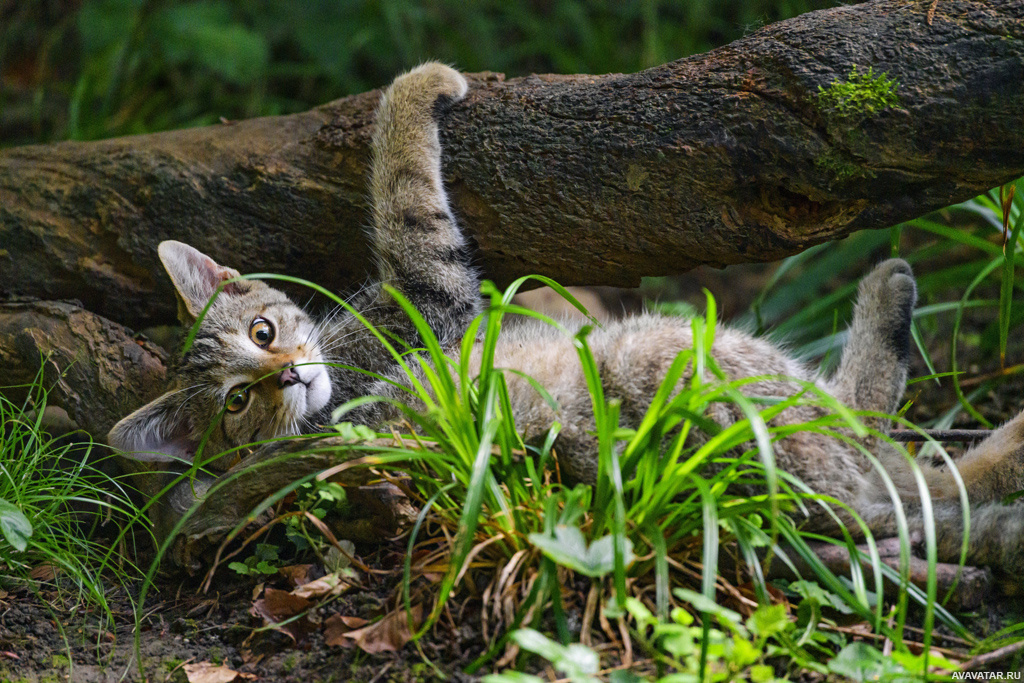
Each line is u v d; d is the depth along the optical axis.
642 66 6.95
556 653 2.12
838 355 4.58
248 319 3.55
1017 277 4.61
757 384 2.91
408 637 2.53
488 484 2.55
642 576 2.54
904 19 2.83
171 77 7.09
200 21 6.94
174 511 3.12
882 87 2.76
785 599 2.57
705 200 3.08
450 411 2.61
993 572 2.71
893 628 2.54
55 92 7.00
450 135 3.50
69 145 4.11
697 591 2.54
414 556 2.77
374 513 2.88
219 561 2.99
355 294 3.79
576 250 3.40
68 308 3.80
